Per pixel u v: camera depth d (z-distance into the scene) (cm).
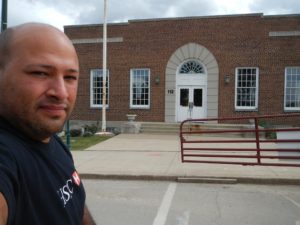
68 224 131
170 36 2270
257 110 2158
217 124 2098
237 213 625
